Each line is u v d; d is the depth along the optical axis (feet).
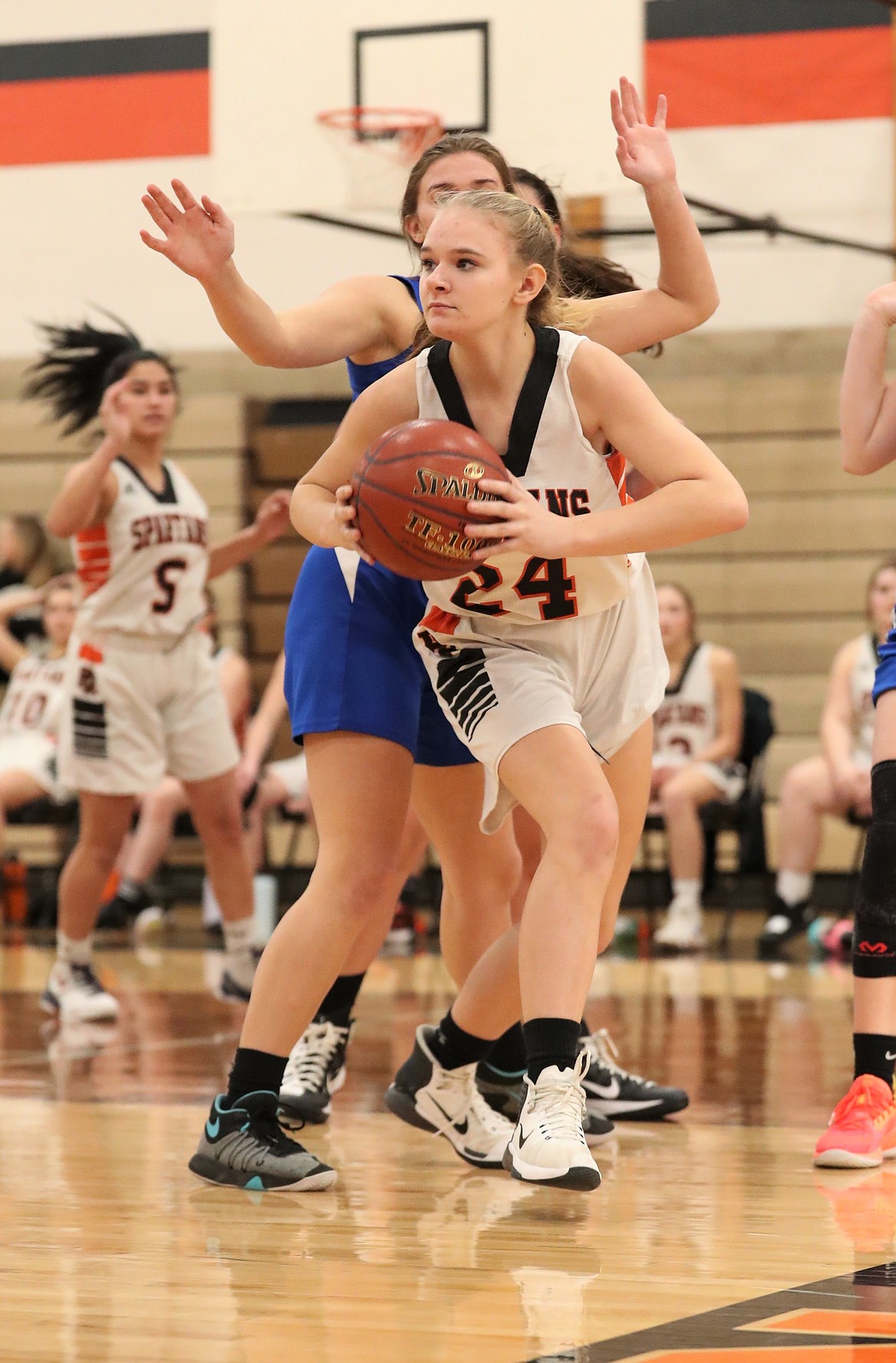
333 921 19.13
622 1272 15.28
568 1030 17.10
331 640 19.54
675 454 17.06
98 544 37.45
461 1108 20.93
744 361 73.56
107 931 63.00
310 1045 24.32
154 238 18.34
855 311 73.05
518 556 17.47
